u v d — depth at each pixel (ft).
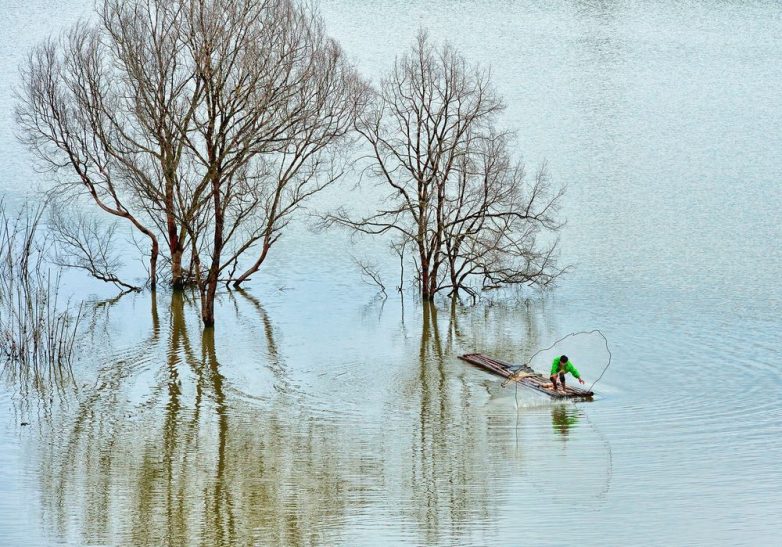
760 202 334.44
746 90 499.92
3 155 370.53
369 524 125.18
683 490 133.80
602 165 375.86
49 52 287.69
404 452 151.84
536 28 640.58
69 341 214.90
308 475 142.51
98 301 250.98
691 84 512.22
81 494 135.33
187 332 225.35
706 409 168.45
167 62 229.04
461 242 259.80
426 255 271.90
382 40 547.08
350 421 167.02
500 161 273.13
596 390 180.55
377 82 419.54
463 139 261.85
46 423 165.68
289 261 291.99
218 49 224.74
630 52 586.45
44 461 148.25
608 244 295.28
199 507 131.13
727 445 150.41
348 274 280.72
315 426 164.76
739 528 120.57
